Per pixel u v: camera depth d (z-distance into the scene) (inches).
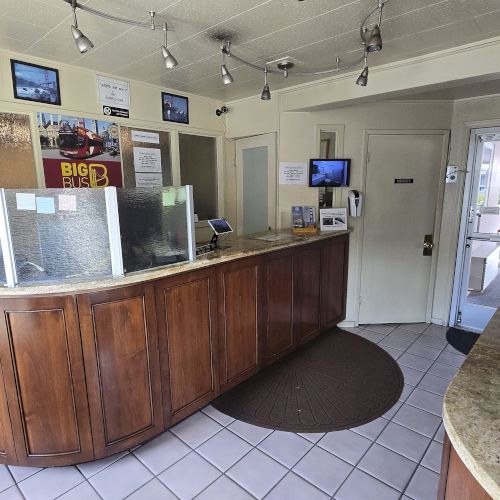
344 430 87.4
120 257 69.9
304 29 87.4
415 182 142.1
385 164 140.6
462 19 80.9
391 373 113.1
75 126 117.3
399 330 146.1
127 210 70.7
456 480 36.9
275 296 112.1
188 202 81.4
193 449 81.5
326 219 138.3
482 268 142.7
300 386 106.3
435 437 84.7
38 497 69.0
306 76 123.6
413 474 73.7
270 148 148.4
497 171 134.3
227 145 165.9
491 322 60.8
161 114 139.6
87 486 71.6
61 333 68.3
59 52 102.8
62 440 72.7
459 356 123.9
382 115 137.2
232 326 98.1
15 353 68.2
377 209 143.5
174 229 80.0
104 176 126.7
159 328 79.1
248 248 103.3
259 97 148.1
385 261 147.4
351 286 148.6
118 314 72.3
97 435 73.9
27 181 109.7
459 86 108.4
